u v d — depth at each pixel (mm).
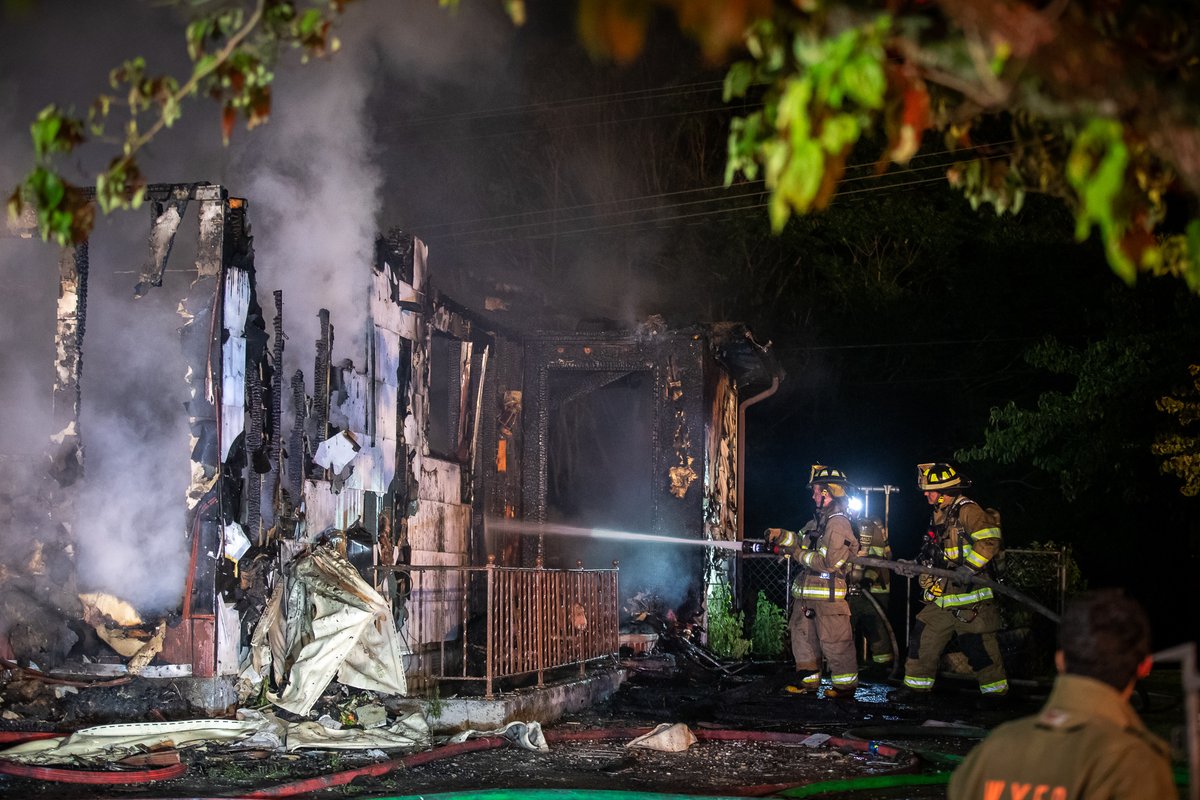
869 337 22500
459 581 11023
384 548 9352
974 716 9797
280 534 8062
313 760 6820
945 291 23250
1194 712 2443
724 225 23062
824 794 6586
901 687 11094
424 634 10078
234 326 7828
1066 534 21047
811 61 2271
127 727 6832
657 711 9453
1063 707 2354
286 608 7699
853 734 8664
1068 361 17406
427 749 7285
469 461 11609
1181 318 16516
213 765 6496
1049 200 20922
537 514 13102
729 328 13477
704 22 2223
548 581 9227
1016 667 12609
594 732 8289
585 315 14555
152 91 2863
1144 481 18031
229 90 2943
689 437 13172
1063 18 2297
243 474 7859
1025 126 2943
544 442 13219
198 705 7457
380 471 9562
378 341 9602
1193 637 20859
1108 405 17188
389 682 7730
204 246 7785
